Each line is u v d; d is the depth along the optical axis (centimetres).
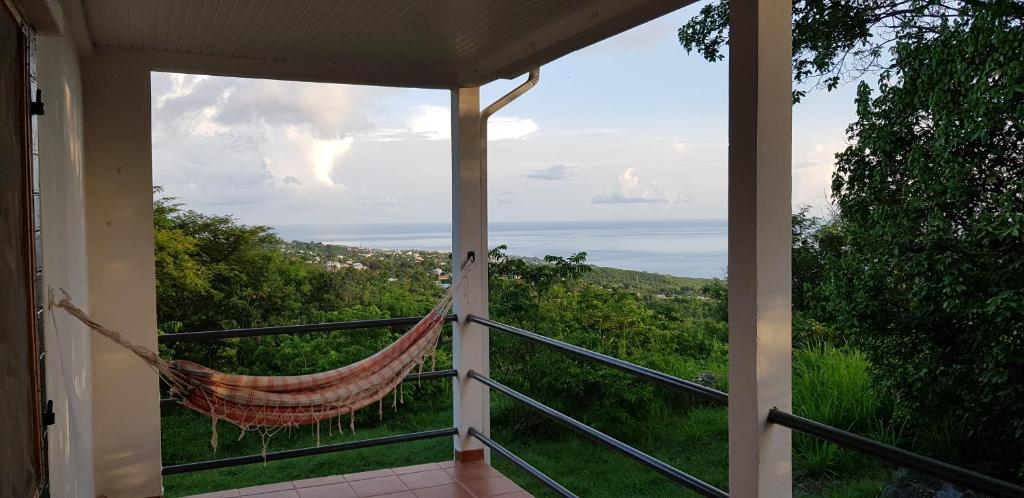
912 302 590
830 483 664
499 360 849
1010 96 489
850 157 620
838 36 697
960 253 547
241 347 914
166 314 902
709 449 778
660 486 741
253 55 346
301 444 845
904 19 653
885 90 593
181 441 827
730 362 201
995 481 128
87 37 287
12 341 144
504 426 854
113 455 330
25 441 154
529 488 759
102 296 328
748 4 192
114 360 329
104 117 327
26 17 170
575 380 820
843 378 689
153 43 322
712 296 959
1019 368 530
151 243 336
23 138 163
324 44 326
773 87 191
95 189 326
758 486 193
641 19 262
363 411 895
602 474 773
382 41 321
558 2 267
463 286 402
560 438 837
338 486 377
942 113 541
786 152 193
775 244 193
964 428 579
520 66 346
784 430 196
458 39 320
